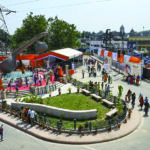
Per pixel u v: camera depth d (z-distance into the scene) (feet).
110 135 43.55
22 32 189.47
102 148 38.86
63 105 60.85
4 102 61.21
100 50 172.55
